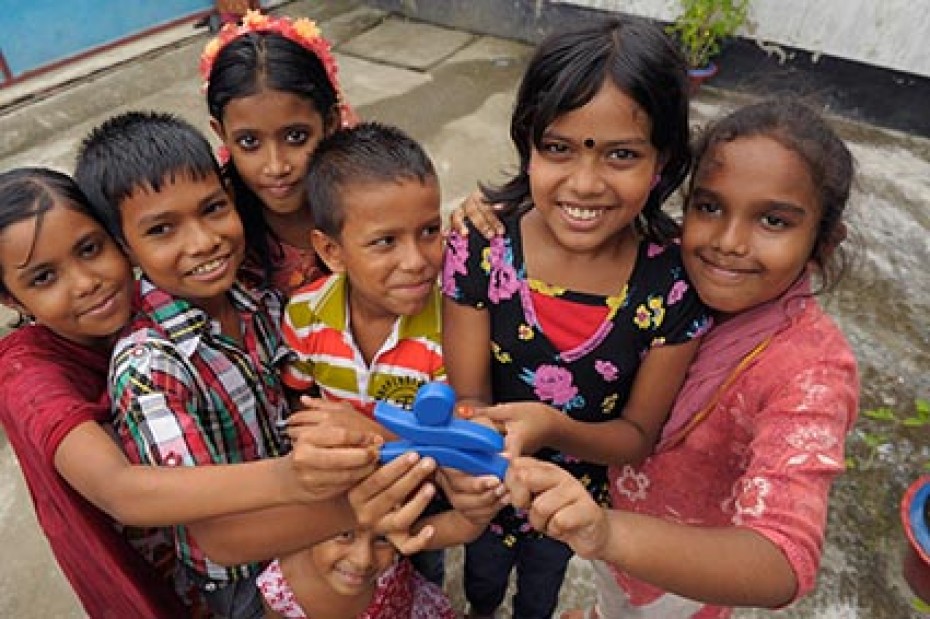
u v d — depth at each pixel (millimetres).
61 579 2203
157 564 1450
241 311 1449
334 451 981
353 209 1261
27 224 1145
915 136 4301
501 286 1360
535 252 1337
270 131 1590
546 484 954
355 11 5770
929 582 2059
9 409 1194
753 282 1139
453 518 1279
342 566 1263
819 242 1167
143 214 1213
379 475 1006
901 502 2303
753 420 1204
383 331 1446
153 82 4781
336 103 1737
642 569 969
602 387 1408
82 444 1103
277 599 1352
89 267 1207
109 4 4840
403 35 5465
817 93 4477
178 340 1236
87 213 1204
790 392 1120
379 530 1073
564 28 1201
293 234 1729
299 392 1529
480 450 1006
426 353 1432
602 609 1818
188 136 1256
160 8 5113
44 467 1149
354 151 1285
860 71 4297
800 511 1006
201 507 1036
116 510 1073
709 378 1273
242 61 1559
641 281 1313
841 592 2150
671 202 3033
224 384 1294
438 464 1019
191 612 1509
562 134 1140
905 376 2832
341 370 1457
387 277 1300
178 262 1249
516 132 1266
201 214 1260
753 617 2104
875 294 3203
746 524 1019
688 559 958
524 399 1473
